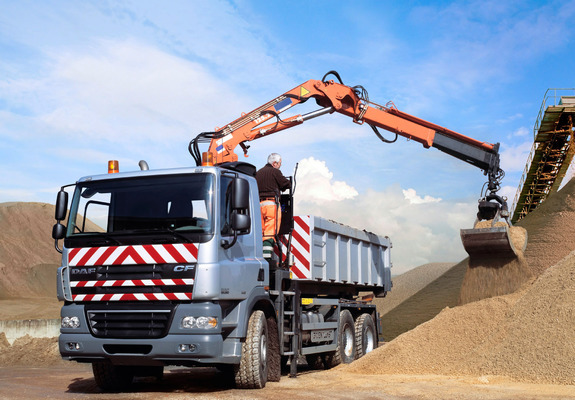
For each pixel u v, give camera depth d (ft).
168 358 23.40
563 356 28.55
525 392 24.66
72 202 26.21
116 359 24.34
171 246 23.95
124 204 25.38
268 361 29.25
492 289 39.78
